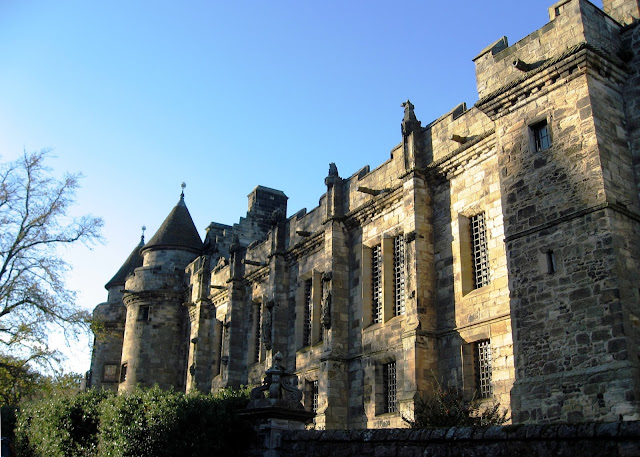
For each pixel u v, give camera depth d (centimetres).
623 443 1017
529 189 2125
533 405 1903
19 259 3294
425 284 2698
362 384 3023
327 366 3108
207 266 5106
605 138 1997
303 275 3759
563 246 1969
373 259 3216
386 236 3092
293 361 3659
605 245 1858
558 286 1948
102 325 3666
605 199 1895
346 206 3444
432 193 2856
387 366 2969
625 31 2214
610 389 1725
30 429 3106
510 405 2145
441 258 2728
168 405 2212
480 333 2448
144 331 5575
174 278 5712
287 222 4050
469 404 2156
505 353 2322
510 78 2298
